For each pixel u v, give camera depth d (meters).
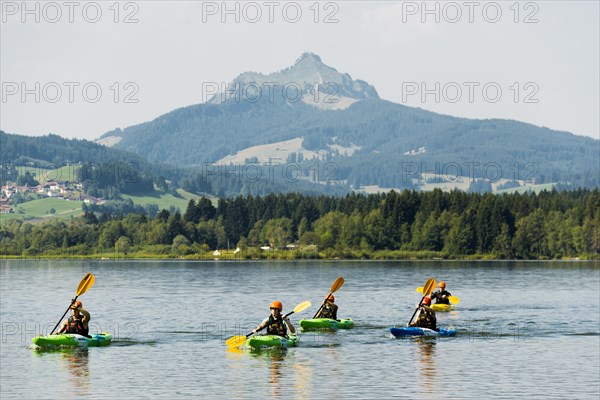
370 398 45.38
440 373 51.81
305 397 45.56
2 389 47.53
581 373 52.03
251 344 60.94
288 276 167.75
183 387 47.97
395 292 119.69
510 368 53.53
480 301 105.44
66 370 52.72
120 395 46.16
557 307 96.56
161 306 96.12
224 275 172.75
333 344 62.94
